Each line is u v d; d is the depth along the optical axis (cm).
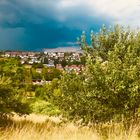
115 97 1258
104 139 1116
